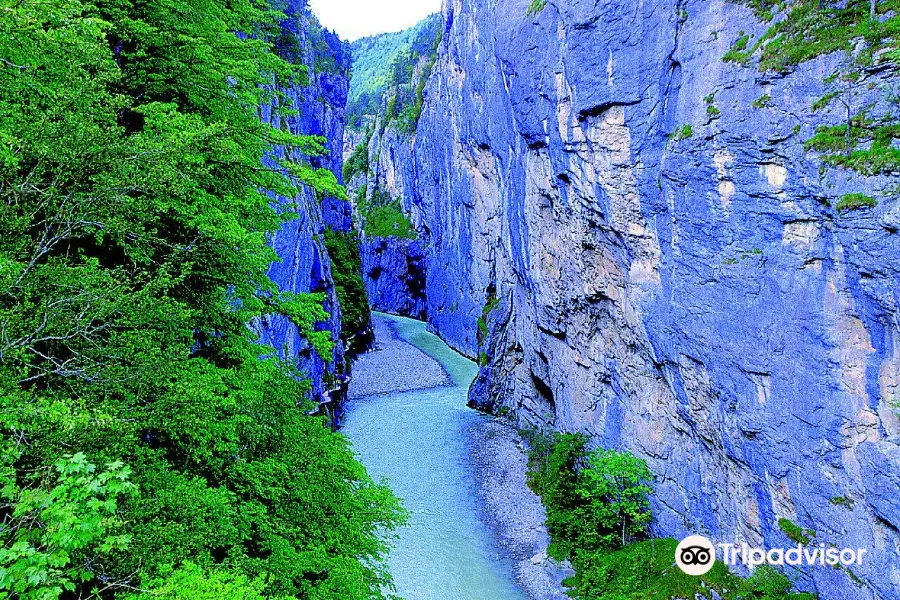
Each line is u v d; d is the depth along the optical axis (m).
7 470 6.47
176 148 10.37
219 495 10.99
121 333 9.63
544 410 48.69
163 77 15.01
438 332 90.38
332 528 14.50
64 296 8.57
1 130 8.02
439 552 30.44
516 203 50.00
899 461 17.83
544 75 38.34
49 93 8.95
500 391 54.44
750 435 23.55
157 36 14.77
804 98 20.80
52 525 6.05
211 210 13.16
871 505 18.75
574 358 40.53
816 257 20.70
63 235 8.81
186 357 12.09
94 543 8.11
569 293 39.66
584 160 34.31
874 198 18.00
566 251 39.38
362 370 67.75
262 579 9.91
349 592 13.05
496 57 50.34
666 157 27.66
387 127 130.50
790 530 21.83
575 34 32.84
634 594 24.69
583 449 37.72
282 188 17.72
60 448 7.52
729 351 24.31
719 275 24.84
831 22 20.66
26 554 5.76
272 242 32.66
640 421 32.59
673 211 27.59
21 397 7.34
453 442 45.97
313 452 15.97
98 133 8.69
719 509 26.11
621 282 33.78
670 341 28.36
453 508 35.16
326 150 19.42
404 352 78.12
